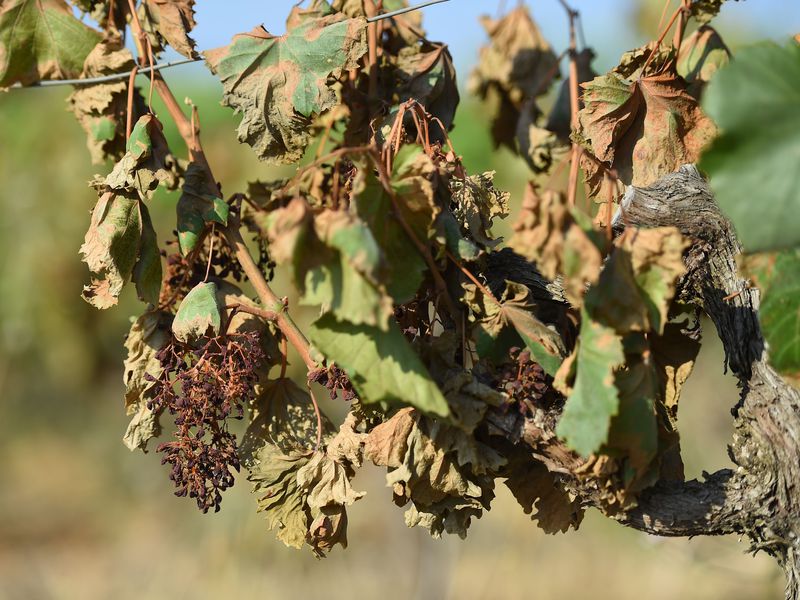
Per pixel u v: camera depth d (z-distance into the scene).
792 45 1.13
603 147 1.33
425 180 1.24
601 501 1.29
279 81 1.34
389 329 1.21
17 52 1.42
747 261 1.21
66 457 6.94
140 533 5.91
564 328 1.33
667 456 1.31
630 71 1.35
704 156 1.13
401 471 1.28
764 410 1.30
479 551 4.16
